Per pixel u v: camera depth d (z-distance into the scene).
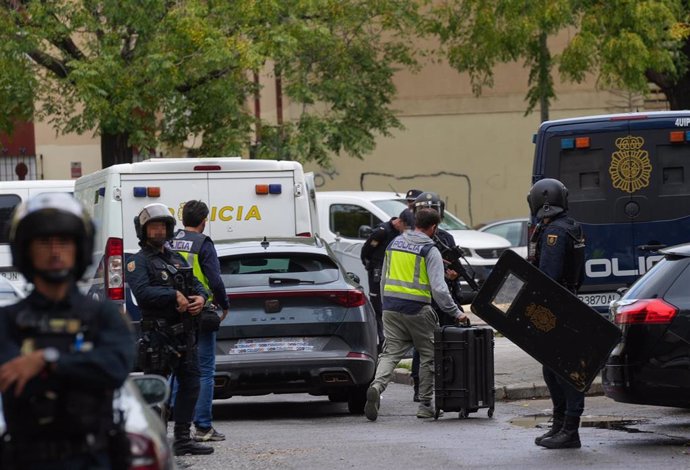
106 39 80.44
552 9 84.81
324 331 38.84
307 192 49.91
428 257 38.47
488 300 31.52
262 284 38.94
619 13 83.69
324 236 72.94
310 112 105.62
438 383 38.53
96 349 13.91
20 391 13.52
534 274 31.36
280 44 82.75
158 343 30.58
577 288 32.59
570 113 115.19
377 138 115.94
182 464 30.28
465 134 116.06
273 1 82.75
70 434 13.66
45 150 124.56
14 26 80.06
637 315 32.06
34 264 13.80
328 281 39.50
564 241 31.77
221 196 49.00
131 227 47.72
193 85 84.94
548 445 31.89
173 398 33.31
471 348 38.38
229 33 83.88
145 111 82.75
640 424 36.47
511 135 115.62
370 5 92.88
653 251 42.44
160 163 48.28
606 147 48.53
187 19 79.94
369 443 33.59
